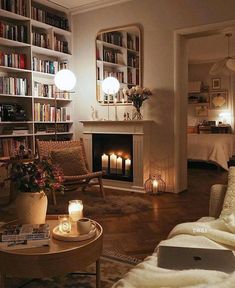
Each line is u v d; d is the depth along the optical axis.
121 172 4.82
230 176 1.91
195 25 4.21
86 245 1.56
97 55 5.14
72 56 5.37
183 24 4.30
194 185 5.03
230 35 6.14
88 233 1.67
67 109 5.41
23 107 4.70
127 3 4.75
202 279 1.10
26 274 1.45
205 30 4.16
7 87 4.32
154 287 1.12
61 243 1.59
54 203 3.70
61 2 4.96
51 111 5.02
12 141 4.47
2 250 1.49
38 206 1.82
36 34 4.72
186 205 3.81
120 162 4.80
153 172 4.62
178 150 4.47
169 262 1.28
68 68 5.32
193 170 6.52
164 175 4.54
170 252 1.37
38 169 1.82
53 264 1.46
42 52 4.97
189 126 8.84
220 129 8.26
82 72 5.33
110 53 4.99
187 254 1.35
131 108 4.86
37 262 1.44
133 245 2.56
